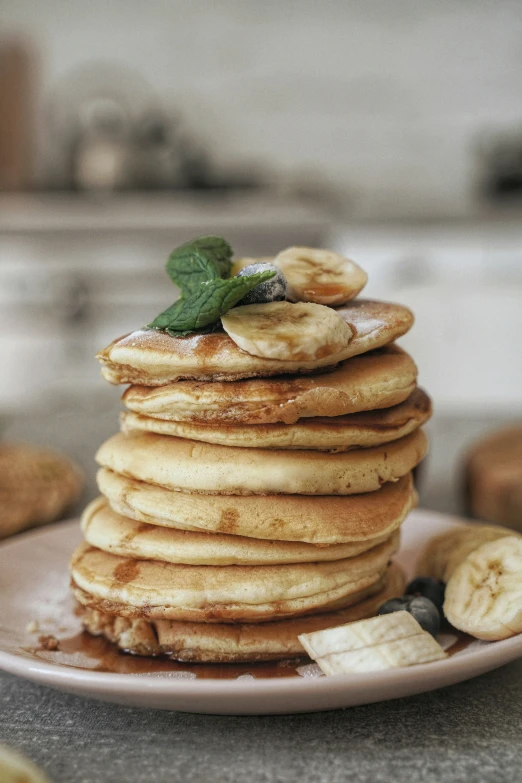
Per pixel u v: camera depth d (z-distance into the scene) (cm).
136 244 136
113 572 39
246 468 38
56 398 87
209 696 33
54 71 156
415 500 42
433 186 158
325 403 37
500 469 54
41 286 137
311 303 39
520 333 126
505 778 32
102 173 146
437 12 154
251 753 33
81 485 56
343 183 159
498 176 152
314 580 38
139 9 155
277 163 159
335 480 38
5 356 138
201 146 158
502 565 40
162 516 38
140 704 34
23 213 139
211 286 38
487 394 126
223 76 157
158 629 39
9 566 45
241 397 37
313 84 157
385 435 39
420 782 32
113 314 138
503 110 156
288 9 155
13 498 52
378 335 38
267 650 38
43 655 39
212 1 155
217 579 38
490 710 35
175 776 32
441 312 126
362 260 134
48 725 35
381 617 36
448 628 41
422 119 157
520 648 36
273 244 136
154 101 158
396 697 35
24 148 153
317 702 34
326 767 33
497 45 154
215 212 140
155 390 39
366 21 155
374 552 40
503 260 132
